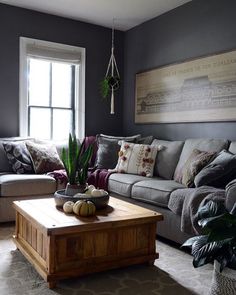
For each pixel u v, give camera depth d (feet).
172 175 11.83
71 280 6.94
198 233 7.61
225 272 5.41
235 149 9.87
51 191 11.42
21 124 14.01
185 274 7.32
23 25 13.93
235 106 10.91
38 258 7.18
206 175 8.63
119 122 16.69
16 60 13.84
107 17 14.74
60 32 14.82
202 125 12.19
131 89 16.11
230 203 7.06
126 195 10.80
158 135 14.38
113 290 6.52
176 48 13.41
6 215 10.73
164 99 13.94
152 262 7.75
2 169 12.41
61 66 15.23
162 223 9.45
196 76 12.37
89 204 7.30
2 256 8.12
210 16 11.89
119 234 7.34
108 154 13.46
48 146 13.02
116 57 16.42
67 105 15.43
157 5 13.25
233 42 11.04
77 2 13.12
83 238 6.91
